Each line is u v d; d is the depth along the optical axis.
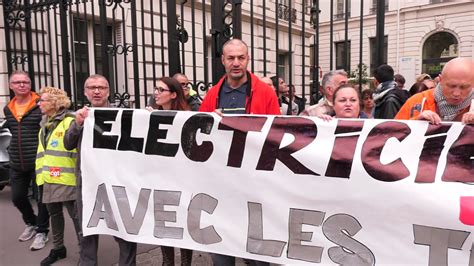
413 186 2.19
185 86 4.20
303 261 2.44
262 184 2.55
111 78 5.55
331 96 3.24
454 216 2.08
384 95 3.94
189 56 8.08
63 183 3.41
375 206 2.27
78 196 3.12
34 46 6.65
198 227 2.71
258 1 9.09
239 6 3.90
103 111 3.03
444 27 22.03
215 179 2.68
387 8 23.48
